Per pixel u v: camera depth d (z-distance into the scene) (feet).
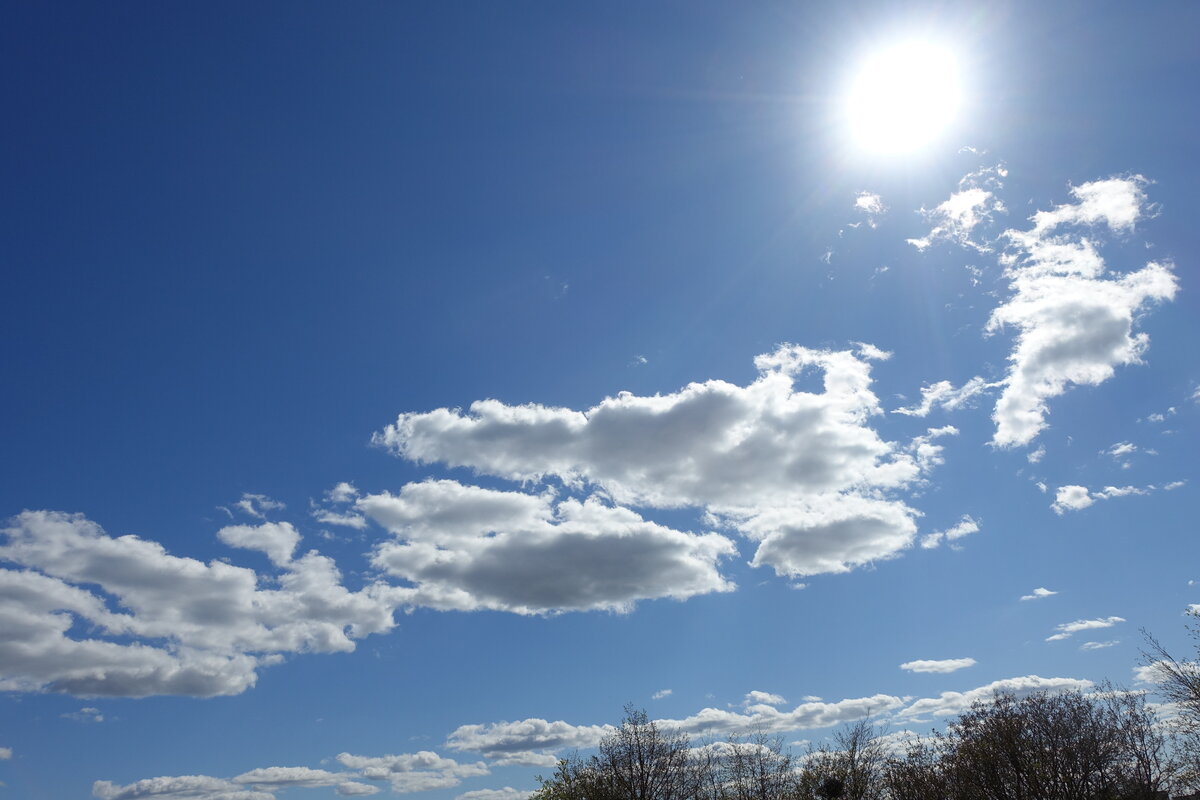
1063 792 185.98
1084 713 197.36
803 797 240.94
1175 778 182.09
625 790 232.32
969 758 202.08
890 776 226.79
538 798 240.32
